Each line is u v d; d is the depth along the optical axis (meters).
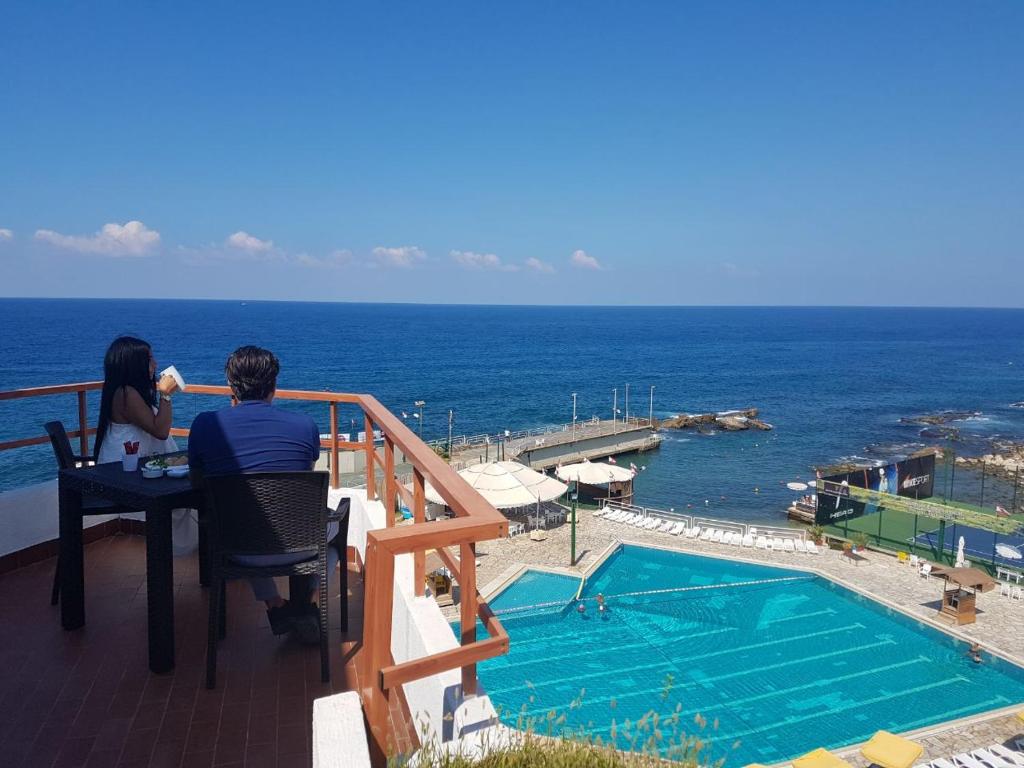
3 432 49.94
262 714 3.03
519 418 71.56
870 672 15.88
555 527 27.36
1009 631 17.92
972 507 31.14
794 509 38.69
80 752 2.73
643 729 2.55
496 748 2.22
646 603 20.06
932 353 153.38
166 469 3.55
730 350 158.25
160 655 3.34
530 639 17.44
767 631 18.14
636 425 58.91
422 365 118.94
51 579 4.58
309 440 3.51
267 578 3.55
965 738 13.20
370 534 2.30
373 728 2.26
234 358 3.56
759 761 12.41
